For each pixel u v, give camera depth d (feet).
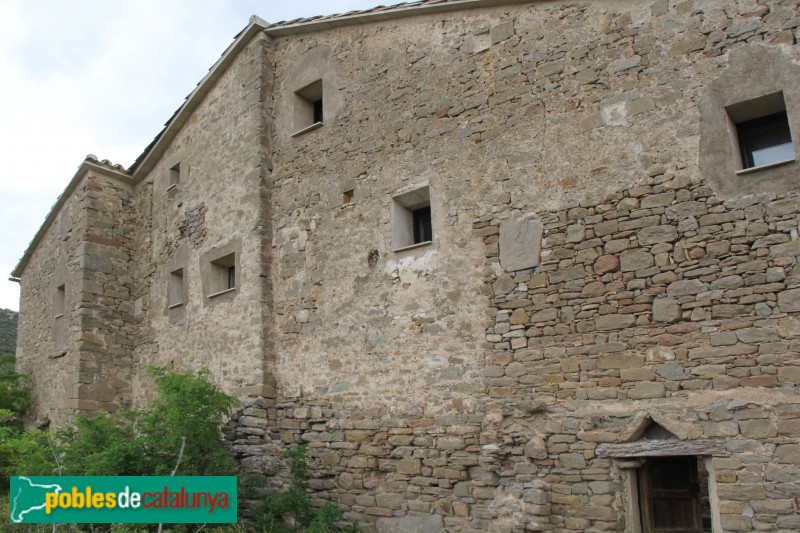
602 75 20.97
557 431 19.57
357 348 24.58
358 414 23.97
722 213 18.24
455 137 23.63
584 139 20.89
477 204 22.59
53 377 38.58
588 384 19.34
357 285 25.13
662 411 18.03
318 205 27.27
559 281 20.45
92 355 35.14
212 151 32.71
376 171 25.61
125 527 19.70
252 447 25.32
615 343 19.13
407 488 22.13
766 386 16.84
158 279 35.55
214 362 29.45
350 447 23.91
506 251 21.63
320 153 27.78
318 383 25.48
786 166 17.61
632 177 19.83
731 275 17.81
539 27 22.62
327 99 28.12
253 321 27.66
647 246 19.19
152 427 23.77
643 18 20.59
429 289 23.07
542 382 20.12
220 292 29.91
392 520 22.24
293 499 22.86
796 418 16.31
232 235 30.07
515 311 21.07
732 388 17.25
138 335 36.52
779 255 17.29
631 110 20.21
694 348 17.97
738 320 17.51
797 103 17.66
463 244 22.58
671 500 18.85
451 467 21.29
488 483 20.48
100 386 35.06
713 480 17.21
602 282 19.70
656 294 18.78
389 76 26.17
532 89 22.25
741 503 16.61
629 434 18.35
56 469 22.68
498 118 22.77
